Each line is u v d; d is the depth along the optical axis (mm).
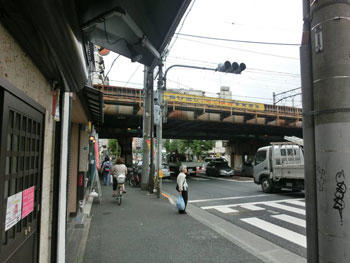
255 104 22531
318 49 1694
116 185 10703
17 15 1789
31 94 2596
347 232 1516
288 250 4918
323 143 1630
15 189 2215
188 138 32719
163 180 21328
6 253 1995
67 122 4004
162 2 3643
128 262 4148
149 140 13727
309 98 1806
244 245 5008
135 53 4812
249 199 11320
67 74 2873
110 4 3113
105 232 5781
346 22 1635
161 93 11789
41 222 3039
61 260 3672
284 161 12484
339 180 1548
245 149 34844
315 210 1729
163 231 5906
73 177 7227
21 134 2311
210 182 19234
